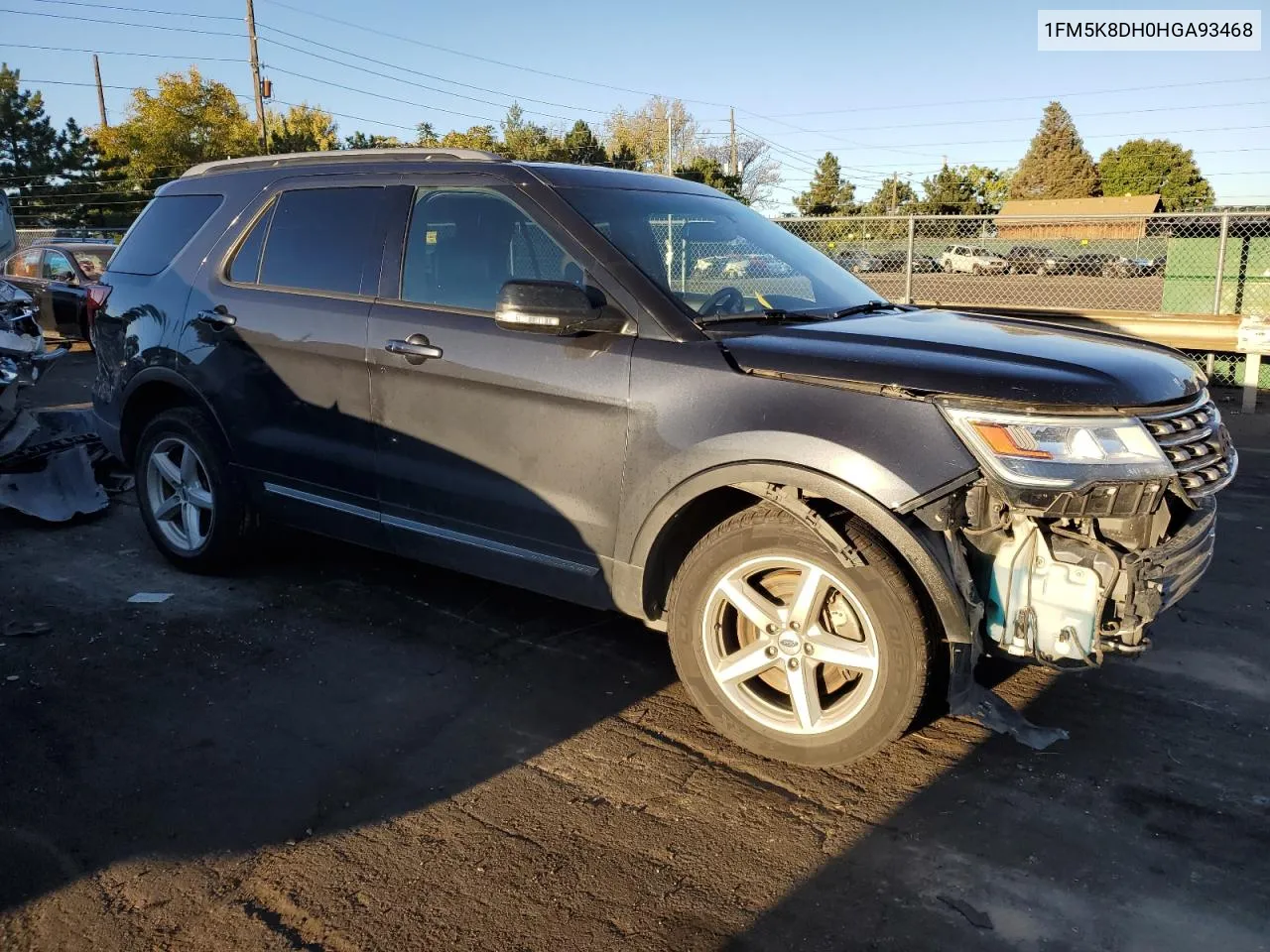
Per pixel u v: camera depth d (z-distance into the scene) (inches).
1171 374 122.0
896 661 114.7
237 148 1723.7
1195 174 2908.5
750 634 130.0
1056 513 107.9
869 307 153.5
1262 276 421.4
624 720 138.6
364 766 126.2
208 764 126.1
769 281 151.2
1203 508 122.3
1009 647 113.7
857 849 109.7
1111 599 109.7
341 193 166.4
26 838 110.2
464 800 118.6
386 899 100.9
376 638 164.6
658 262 139.8
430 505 152.1
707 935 96.3
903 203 2623.0
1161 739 132.9
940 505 110.6
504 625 170.4
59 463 230.2
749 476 119.0
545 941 95.2
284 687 146.9
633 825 114.0
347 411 159.2
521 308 127.9
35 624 167.9
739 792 120.7
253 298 171.9
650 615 135.3
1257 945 94.9
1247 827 113.6
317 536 213.8
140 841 110.0
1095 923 98.0
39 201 1717.5
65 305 535.2
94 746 130.0
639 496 128.8
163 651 158.6
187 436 184.4
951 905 100.7
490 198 148.9
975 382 110.9
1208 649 160.7
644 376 127.6
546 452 137.3
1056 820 115.0
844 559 114.5
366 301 157.8
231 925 97.0
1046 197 3105.3
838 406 115.1
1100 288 491.2
